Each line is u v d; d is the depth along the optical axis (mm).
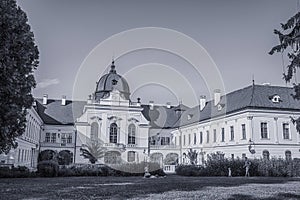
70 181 19016
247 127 38031
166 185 15961
